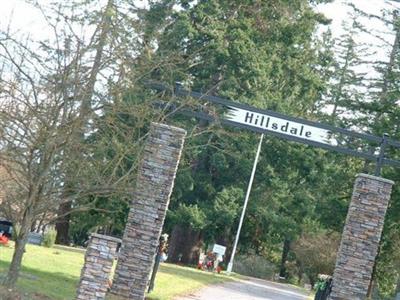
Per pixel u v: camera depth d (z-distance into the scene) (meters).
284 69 55.28
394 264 45.88
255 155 55.19
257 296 38.78
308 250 65.50
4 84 17.45
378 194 24.77
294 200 59.16
